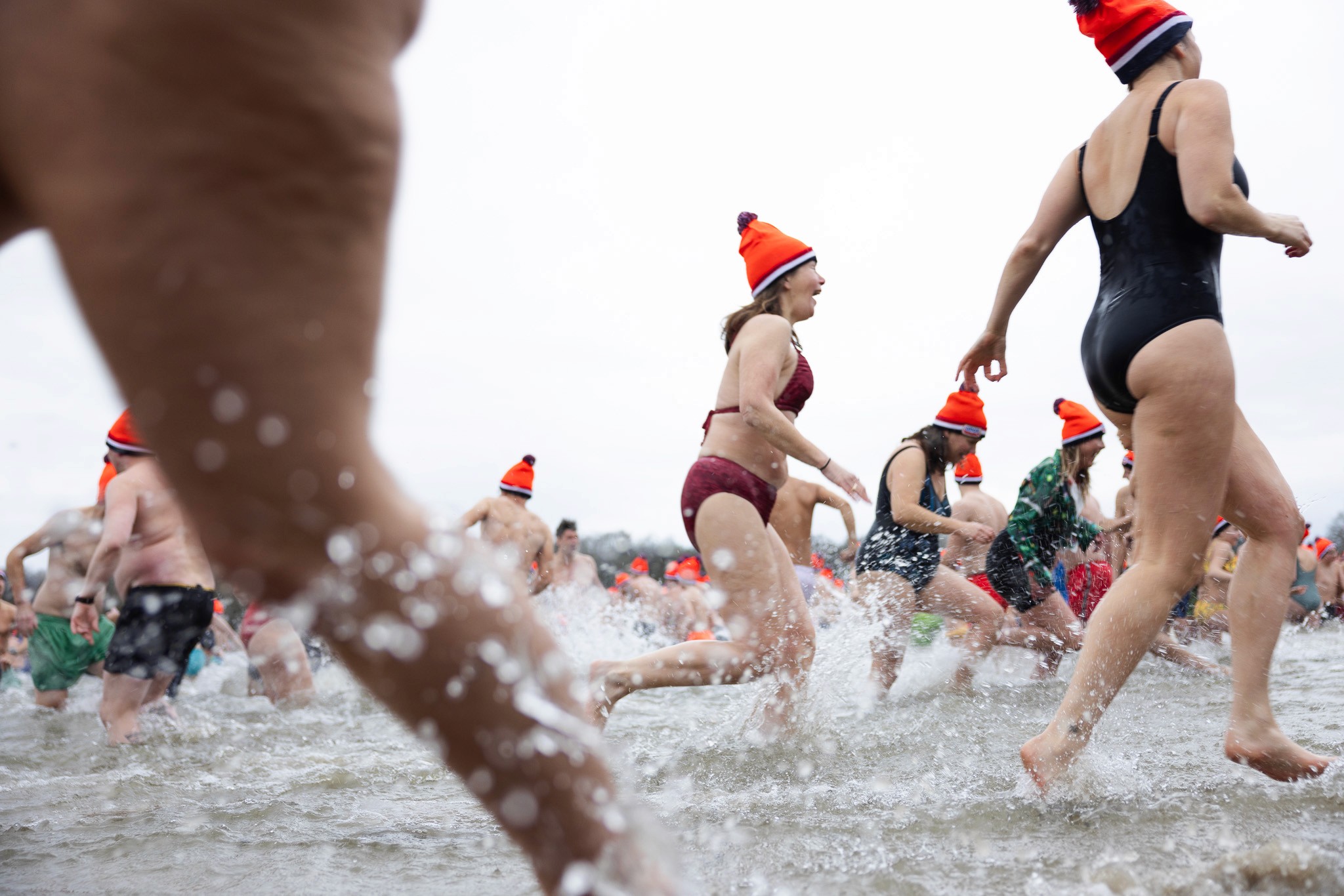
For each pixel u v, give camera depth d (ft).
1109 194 8.58
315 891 5.27
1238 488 7.88
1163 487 7.55
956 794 7.42
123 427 16.15
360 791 8.43
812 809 6.98
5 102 2.15
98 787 9.12
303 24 2.18
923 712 12.86
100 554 15.01
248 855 6.09
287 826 6.91
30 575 21.58
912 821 6.47
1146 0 8.79
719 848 5.81
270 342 2.15
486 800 2.50
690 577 42.55
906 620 16.28
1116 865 5.14
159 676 15.47
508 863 5.82
